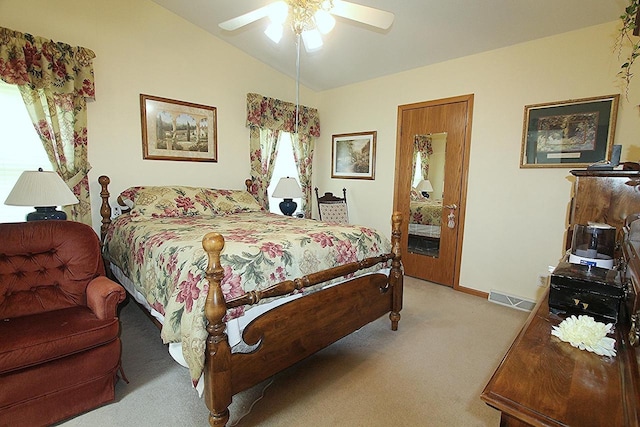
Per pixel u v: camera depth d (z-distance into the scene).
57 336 1.50
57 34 2.70
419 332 2.54
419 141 3.72
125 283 2.57
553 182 2.82
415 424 1.60
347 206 4.52
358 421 1.61
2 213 2.58
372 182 4.23
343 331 2.08
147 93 3.23
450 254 3.57
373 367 2.07
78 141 2.79
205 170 3.72
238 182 4.02
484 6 2.48
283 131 4.38
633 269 1.00
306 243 1.95
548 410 0.66
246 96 3.97
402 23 2.86
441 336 2.48
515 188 3.04
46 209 2.45
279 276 1.72
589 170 1.84
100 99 2.96
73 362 1.54
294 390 1.84
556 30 2.67
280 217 3.13
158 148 3.34
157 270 1.84
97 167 2.99
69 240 1.97
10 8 2.49
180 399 1.73
